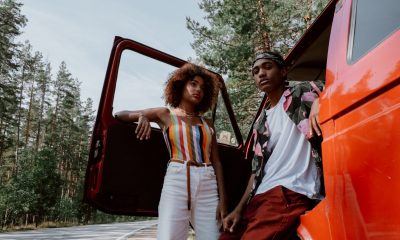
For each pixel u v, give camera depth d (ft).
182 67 9.34
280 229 6.09
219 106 11.36
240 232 7.24
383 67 3.99
